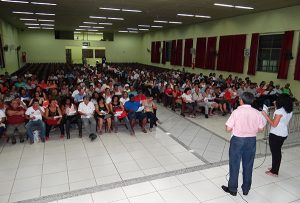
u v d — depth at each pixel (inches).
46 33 933.2
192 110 304.3
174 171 157.5
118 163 169.9
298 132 237.5
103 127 252.1
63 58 975.0
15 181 144.9
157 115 309.4
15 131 211.6
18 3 387.5
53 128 235.8
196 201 125.1
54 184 141.7
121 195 129.8
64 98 236.8
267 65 415.5
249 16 441.4
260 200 126.6
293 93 365.1
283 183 143.3
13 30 759.1
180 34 693.3
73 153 186.4
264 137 219.8
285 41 368.8
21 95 277.9
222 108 313.4
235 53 476.7
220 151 194.5
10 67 660.1
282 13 375.9
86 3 381.4
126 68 605.9
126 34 1026.7
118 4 384.5
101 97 243.6
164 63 801.6
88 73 508.1
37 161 171.8
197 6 382.3
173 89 345.7
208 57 560.1
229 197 128.9
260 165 166.2
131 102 242.4
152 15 493.7
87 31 959.0
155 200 125.6
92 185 140.5
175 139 221.1
